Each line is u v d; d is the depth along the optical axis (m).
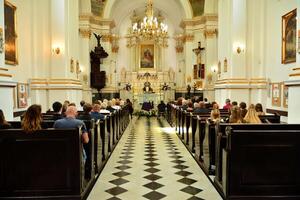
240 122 5.23
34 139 3.73
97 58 17.75
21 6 9.42
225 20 11.82
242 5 10.29
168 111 15.09
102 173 5.54
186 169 5.82
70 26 10.45
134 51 21.59
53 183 3.79
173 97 20.98
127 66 21.80
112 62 20.45
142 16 21.88
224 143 4.50
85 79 16.73
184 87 19.53
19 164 3.73
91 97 17.77
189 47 18.95
